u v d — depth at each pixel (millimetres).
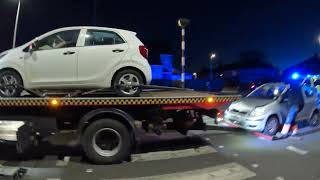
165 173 7402
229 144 10016
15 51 8648
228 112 11773
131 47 8828
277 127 11312
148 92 9805
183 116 8953
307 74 12430
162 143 10039
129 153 8148
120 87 8695
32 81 8547
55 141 8273
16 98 8000
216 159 8500
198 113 9109
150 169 7672
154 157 8625
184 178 7098
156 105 8531
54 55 8523
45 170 7582
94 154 7941
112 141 8094
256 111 11039
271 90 12320
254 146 9844
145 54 8984
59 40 8656
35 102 7996
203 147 9641
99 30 8766
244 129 11469
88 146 7953
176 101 8641
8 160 8289
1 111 8172
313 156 8844
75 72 8562
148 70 8914
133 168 7742
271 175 7324
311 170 7676
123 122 8078
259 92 12586
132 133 8141
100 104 8125
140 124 8312
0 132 8195
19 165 7922
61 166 7875
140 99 8344
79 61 8555
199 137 10828
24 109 8156
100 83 8625
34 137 8094
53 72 8531
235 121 11461
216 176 7234
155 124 8555
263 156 8805
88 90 8695
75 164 8039
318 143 10297
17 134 7922
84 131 8000
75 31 8695
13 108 8156
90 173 7398
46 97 8227
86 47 8609
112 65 8641
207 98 8930
